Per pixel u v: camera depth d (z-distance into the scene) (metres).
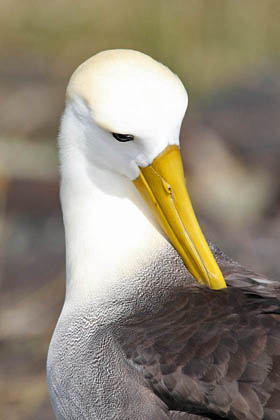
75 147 9.08
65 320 9.27
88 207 9.22
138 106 8.32
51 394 9.31
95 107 8.50
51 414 13.16
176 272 9.04
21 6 28.98
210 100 22.73
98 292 9.12
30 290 15.82
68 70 26.14
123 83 8.36
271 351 7.88
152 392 8.25
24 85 24.88
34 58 26.94
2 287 15.99
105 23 27.30
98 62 8.59
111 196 9.16
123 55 8.58
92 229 9.21
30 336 14.58
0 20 29.11
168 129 8.44
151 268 9.09
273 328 8.05
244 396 7.75
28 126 21.78
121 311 8.92
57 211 18.45
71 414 9.11
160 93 8.33
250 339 7.98
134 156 8.69
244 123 20.61
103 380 8.64
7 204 18.36
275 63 25.22
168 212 8.72
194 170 18.80
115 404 8.56
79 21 27.91
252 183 18.55
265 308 8.30
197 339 8.12
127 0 27.08
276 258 15.91
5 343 14.48
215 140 19.75
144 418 8.33
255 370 7.80
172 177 8.59
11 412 13.26
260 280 8.98
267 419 7.66
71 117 8.98
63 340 9.18
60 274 16.23
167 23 26.36
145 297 8.93
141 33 26.62
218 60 25.70
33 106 23.19
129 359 8.34
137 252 9.15
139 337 8.41
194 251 8.70
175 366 8.04
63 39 27.77
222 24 26.20
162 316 8.56
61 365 9.11
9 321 14.84
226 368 7.87
